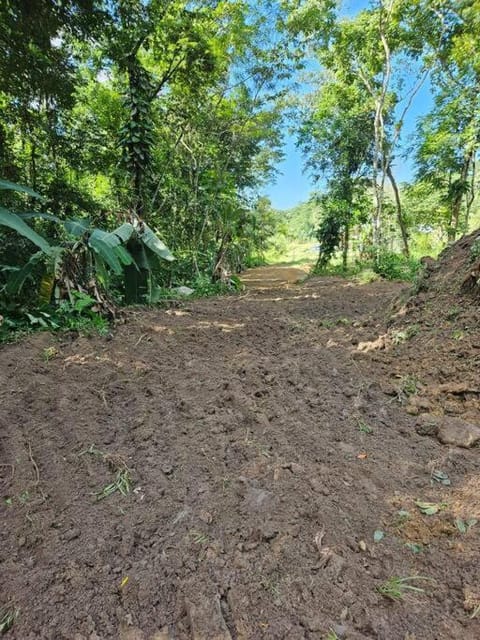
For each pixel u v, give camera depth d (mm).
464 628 983
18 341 3094
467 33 9977
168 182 9656
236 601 1064
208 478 1608
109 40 7098
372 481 1587
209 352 3297
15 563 1209
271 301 6676
